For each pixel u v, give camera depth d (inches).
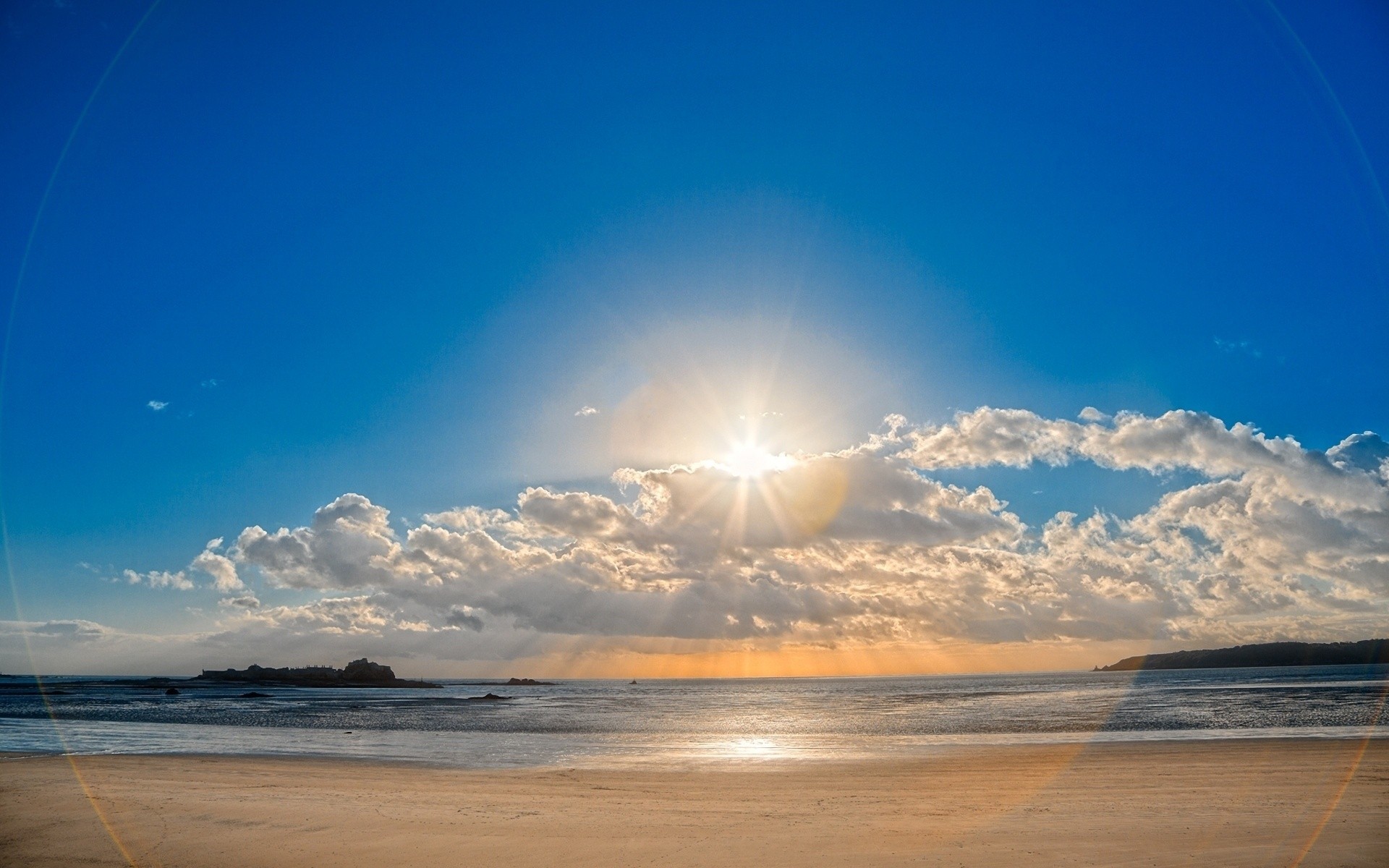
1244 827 622.5
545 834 630.5
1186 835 596.7
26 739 1611.7
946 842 583.5
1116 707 2418.8
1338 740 1232.2
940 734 1622.8
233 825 673.0
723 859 544.4
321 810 738.8
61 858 574.6
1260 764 986.1
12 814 724.0
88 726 2028.8
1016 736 1510.8
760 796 824.3
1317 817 660.7
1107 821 655.8
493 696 5059.1
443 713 2802.7
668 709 3216.0
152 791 873.5
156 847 601.3
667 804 776.9
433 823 675.4
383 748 1424.7
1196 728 1555.1
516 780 965.8
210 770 1069.8
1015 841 583.5
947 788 869.2
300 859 560.4
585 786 915.4
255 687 7057.1
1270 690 3319.4
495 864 540.1
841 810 729.6
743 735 1720.0
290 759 1222.3
